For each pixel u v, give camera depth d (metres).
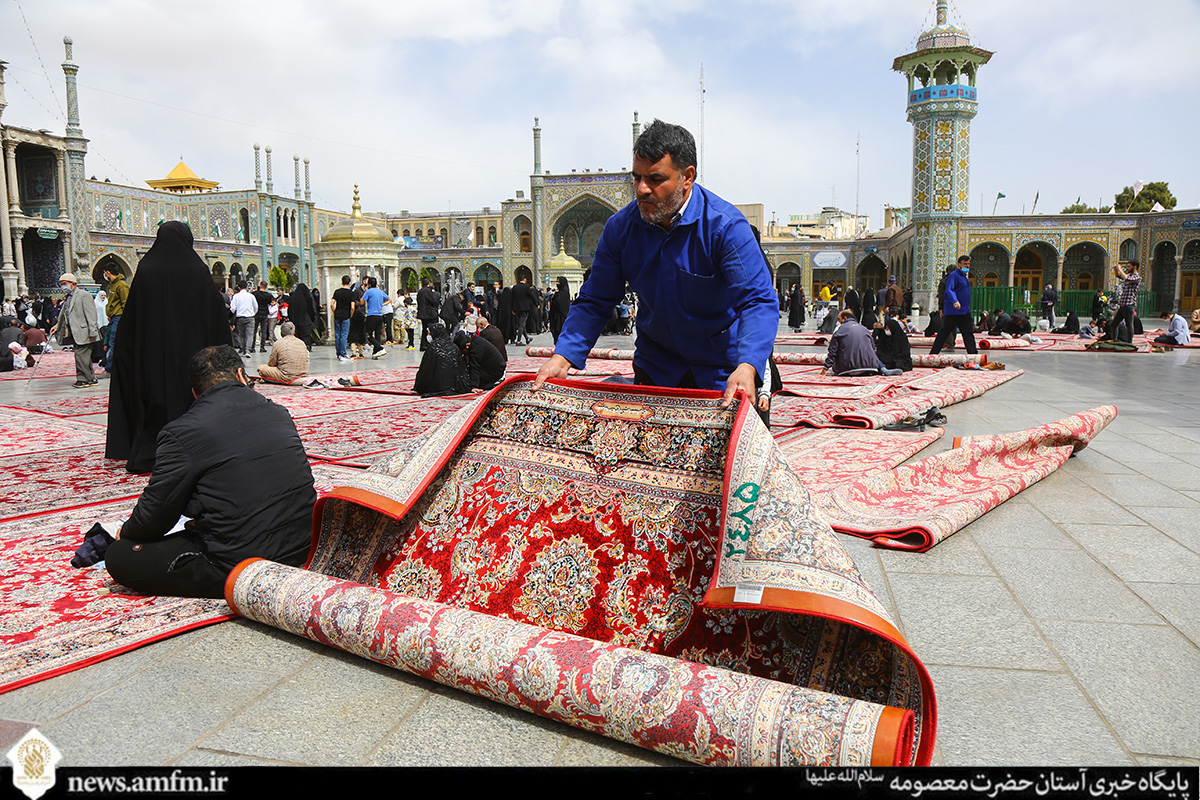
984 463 3.86
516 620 1.94
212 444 2.29
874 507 3.26
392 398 7.25
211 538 2.31
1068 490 3.62
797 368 9.73
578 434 2.16
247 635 2.10
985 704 1.75
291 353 8.39
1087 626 2.16
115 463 4.25
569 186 32.25
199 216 40.81
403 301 16.20
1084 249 29.39
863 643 1.62
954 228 26.03
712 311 2.28
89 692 1.79
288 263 43.22
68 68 29.06
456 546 2.15
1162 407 6.21
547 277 24.81
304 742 1.59
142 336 3.91
